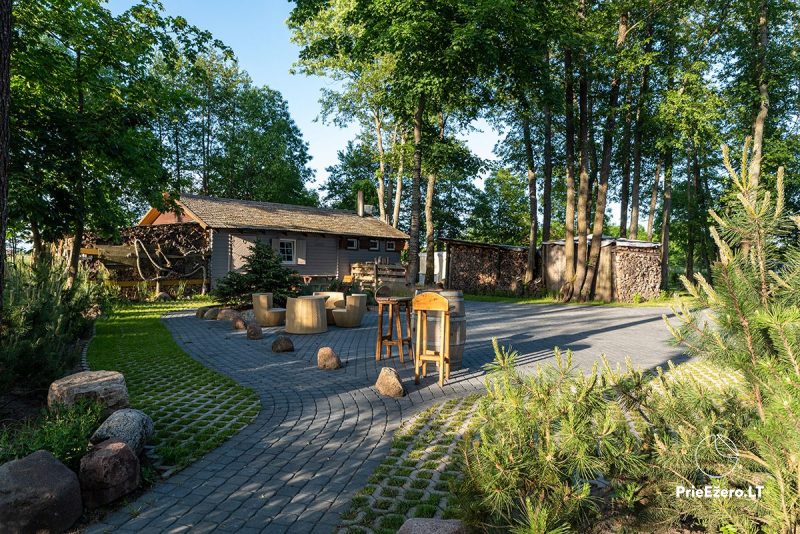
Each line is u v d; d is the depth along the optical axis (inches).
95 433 167.3
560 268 1019.9
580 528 101.0
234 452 187.9
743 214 91.1
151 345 407.5
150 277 840.3
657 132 1074.7
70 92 522.9
